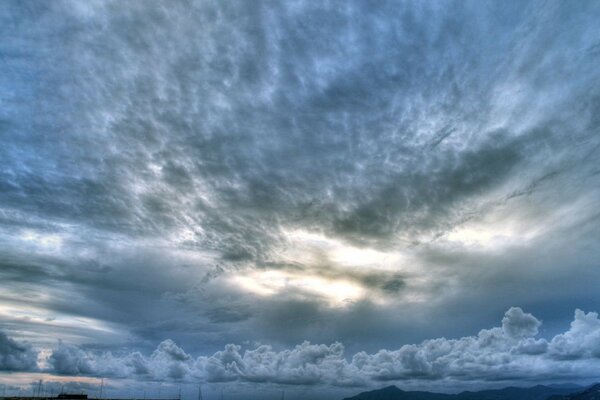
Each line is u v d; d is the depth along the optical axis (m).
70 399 192.25
